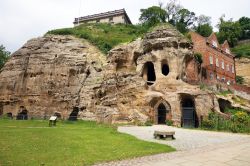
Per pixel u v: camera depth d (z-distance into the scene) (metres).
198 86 36.31
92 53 49.66
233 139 20.41
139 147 15.46
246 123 29.38
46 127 27.36
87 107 42.88
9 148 14.10
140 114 35.53
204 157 12.48
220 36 76.94
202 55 47.72
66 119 42.97
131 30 63.03
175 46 39.25
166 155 13.26
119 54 43.66
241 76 63.41
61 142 16.36
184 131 27.12
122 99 38.34
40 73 48.91
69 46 50.72
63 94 45.81
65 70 47.31
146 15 67.06
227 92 41.00
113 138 18.83
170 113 35.94
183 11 69.50
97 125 32.88
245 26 79.75
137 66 41.66
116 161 11.97
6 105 50.16
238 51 69.12
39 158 12.19
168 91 36.94
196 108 34.16
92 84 44.47
